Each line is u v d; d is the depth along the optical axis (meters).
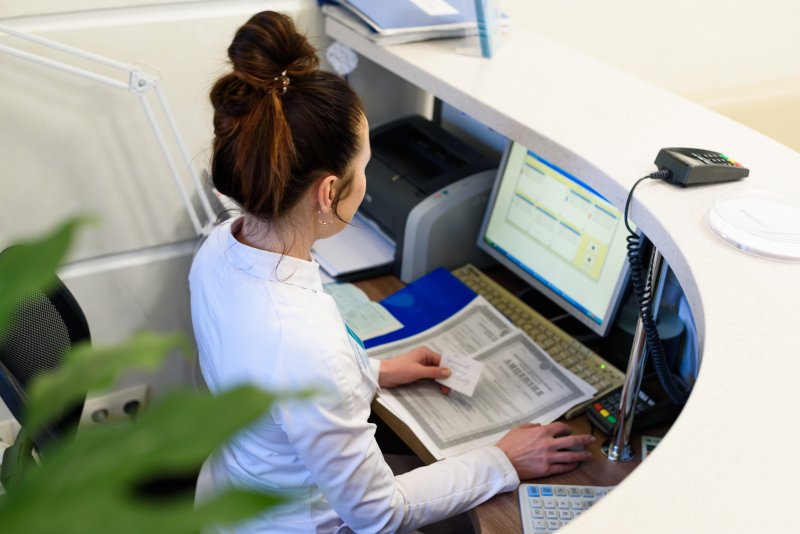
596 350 1.55
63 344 1.24
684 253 1.04
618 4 2.29
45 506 0.24
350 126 1.01
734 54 2.56
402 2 1.74
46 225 1.76
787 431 0.79
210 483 1.18
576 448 1.28
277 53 0.97
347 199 1.08
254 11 1.78
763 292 0.98
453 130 2.14
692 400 0.82
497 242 1.74
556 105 1.44
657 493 0.72
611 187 1.21
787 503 0.71
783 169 1.27
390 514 1.09
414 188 1.76
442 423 1.34
